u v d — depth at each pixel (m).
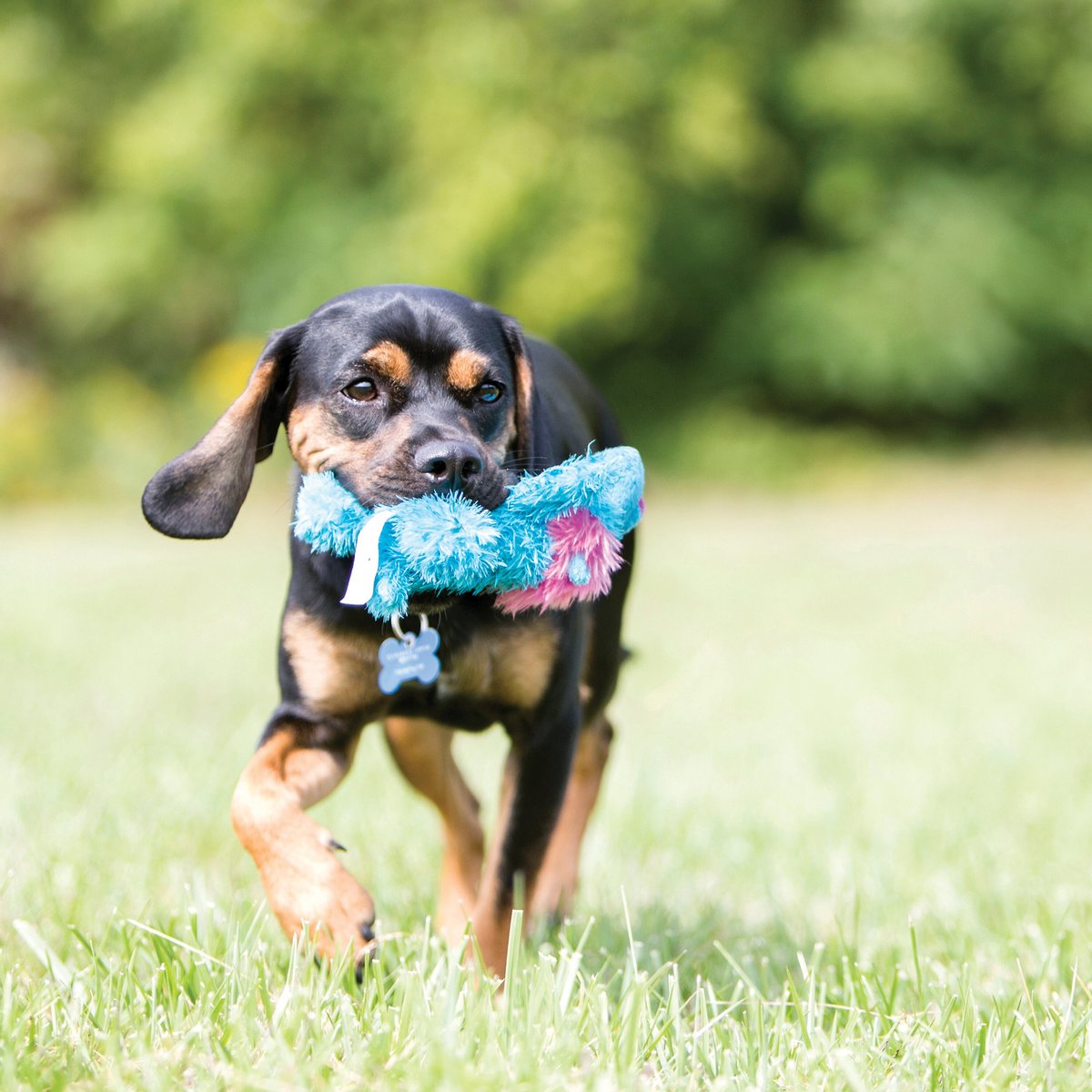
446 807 4.43
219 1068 2.81
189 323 25.31
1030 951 3.95
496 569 3.47
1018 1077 2.93
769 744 7.09
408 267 22.08
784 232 24.81
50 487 20.75
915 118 23.14
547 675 3.83
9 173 24.48
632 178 22.00
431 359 3.93
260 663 9.09
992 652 9.99
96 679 8.30
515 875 3.79
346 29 23.02
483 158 21.64
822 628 11.07
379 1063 2.86
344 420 3.92
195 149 23.25
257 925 3.76
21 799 5.27
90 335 25.42
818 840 5.28
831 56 22.83
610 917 4.35
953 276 23.22
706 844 5.22
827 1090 2.81
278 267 23.39
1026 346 24.39
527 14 22.47
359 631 3.76
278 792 3.49
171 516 3.77
